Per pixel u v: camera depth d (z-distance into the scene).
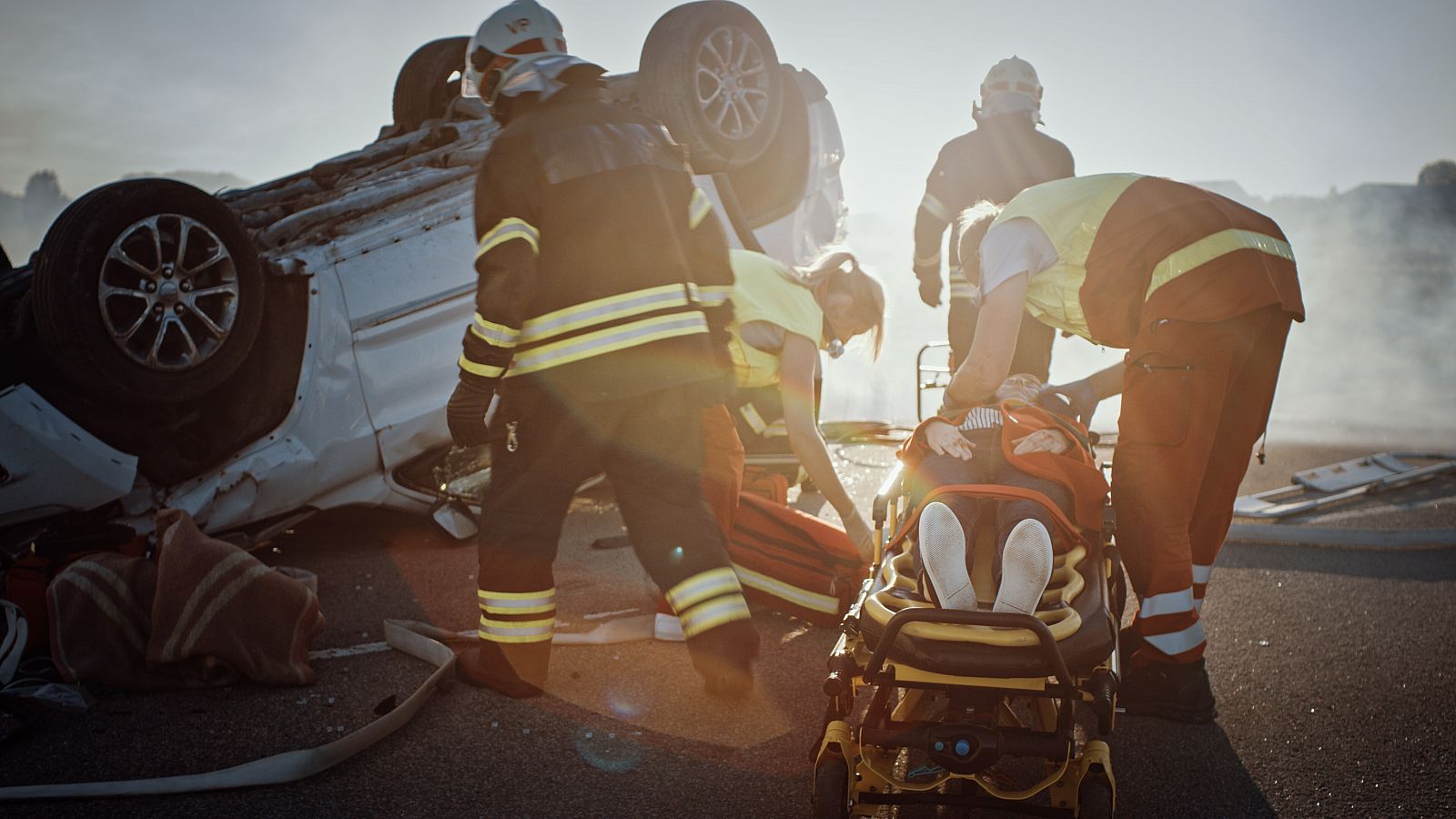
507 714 3.71
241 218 6.02
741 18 6.62
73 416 4.72
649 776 3.29
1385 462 7.32
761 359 4.20
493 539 3.76
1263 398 3.78
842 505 4.18
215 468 5.21
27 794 3.09
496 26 3.61
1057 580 3.04
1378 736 3.57
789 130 7.59
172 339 4.83
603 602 5.00
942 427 3.45
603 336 3.42
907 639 2.70
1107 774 2.68
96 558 4.07
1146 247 3.54
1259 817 3.06
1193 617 3.63
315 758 3.27
